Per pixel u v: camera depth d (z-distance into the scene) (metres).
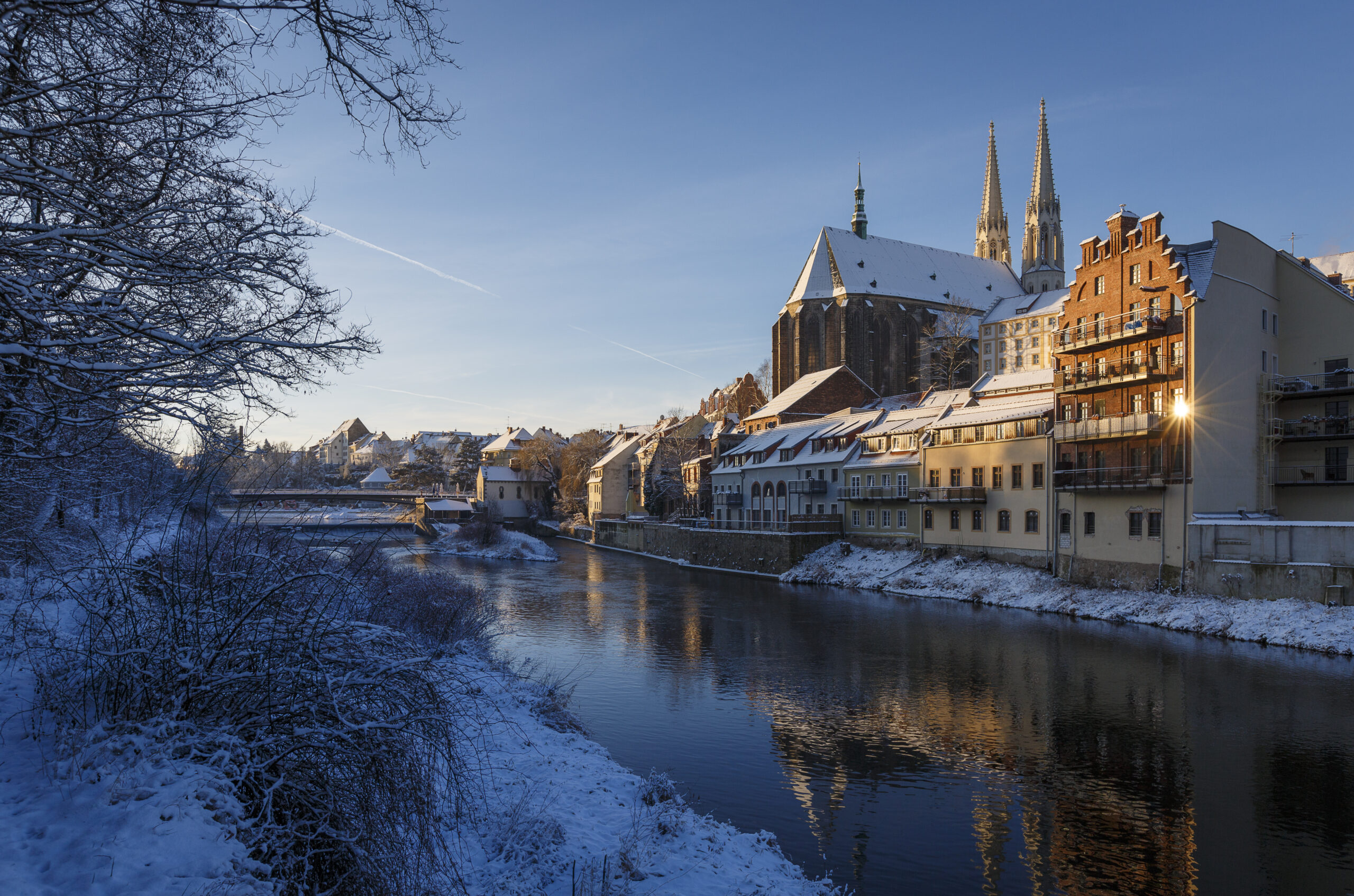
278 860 7.38
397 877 8.51
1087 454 47.59
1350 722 23.94
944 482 58.81
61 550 12.40
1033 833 17.14
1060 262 138.88
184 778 7.70
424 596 29.52
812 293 125.25
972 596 49.19
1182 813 18.06
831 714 25.75
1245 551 38.59
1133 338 45.03
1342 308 44.94
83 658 9.40
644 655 34.66
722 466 93.19
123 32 8.69
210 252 9.56
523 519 145.38
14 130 7.35
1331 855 16.05
